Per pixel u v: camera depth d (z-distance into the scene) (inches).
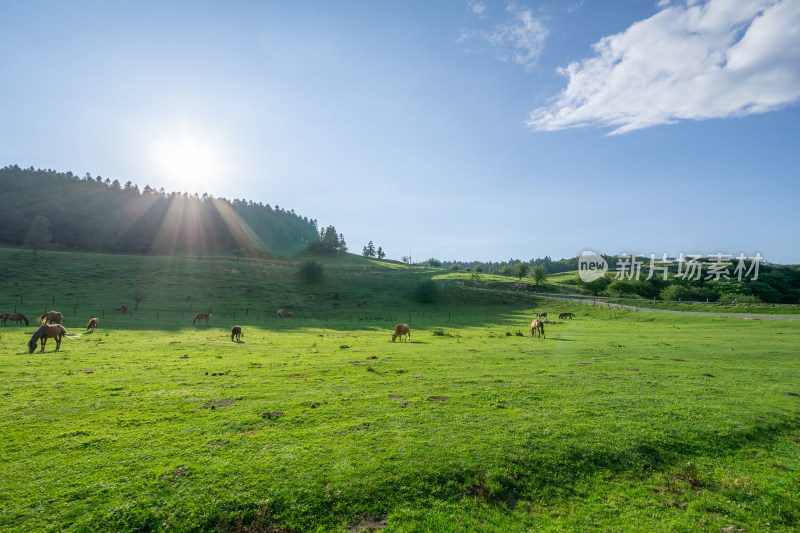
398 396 644.1
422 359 1009.5
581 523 342.0
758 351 1225.4
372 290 4323.3
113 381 711.7
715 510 364.5
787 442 510.0
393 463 413.1
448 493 375.2
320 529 324.8
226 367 862.5
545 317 2987.2
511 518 346.6
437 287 4227.4
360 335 1801.2
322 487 371.2
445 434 486.6
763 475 426.6
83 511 329.1
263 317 2615.7
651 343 1435.8
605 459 446.6
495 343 1450.5
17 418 512.7
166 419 525.0
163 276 3880.4
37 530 306.0
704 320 2433.6
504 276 6820.9
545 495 383.2
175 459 413.4
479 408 588.7
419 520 338.0
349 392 662.5
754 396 689.6
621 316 2901.1
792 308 2689.5
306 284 4298.7
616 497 383.2
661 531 331.0
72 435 466.6
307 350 1211.9
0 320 1860.2
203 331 1752.0
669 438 499.2
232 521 329.7
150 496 351.3
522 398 645.3
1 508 326.0
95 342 1273.4
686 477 422.6
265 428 500.1
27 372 768.3
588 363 985.5
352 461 415.2
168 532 315.3
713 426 539.8
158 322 2009.1
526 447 456.4
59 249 5949.8
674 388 735.7
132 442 450.3
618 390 709.9
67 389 650.8
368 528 328.2
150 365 874.1
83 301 2741.1
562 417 555.8
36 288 3029.0
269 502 348.8
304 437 473.7
